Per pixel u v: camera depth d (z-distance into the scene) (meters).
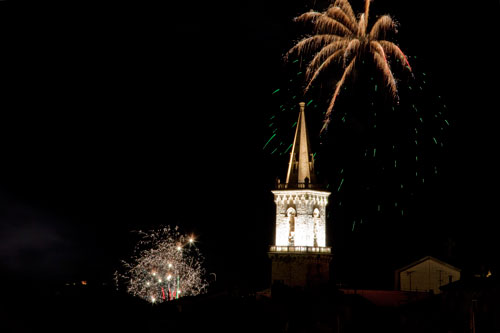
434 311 83.88
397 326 87.94
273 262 130.38
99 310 81.19
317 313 86.12
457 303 80.00
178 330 84.38
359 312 88.88
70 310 76.75
